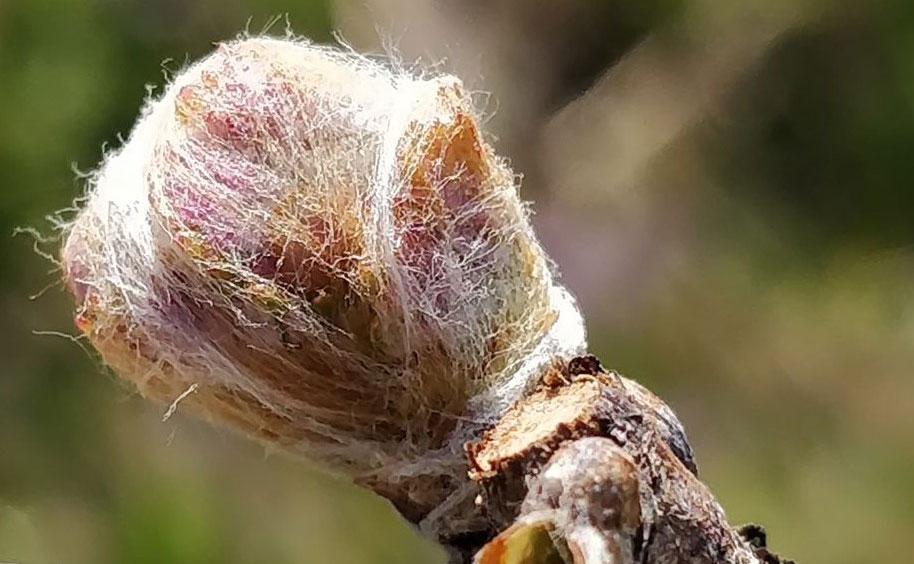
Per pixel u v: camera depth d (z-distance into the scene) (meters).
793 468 0.12
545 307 0.05
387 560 0.10
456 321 0.05
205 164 0.05
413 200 0.05
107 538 0.09
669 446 0.05
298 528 0.10
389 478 0.05
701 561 0.05
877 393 0.12
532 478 0.05
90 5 0.10
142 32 0.10
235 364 0.05
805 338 0.12
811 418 0.12
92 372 0.09
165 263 0.05
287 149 0.05
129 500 0.09
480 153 0.05
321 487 0.10
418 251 0.05
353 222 0.05
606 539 0.05
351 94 0.05
